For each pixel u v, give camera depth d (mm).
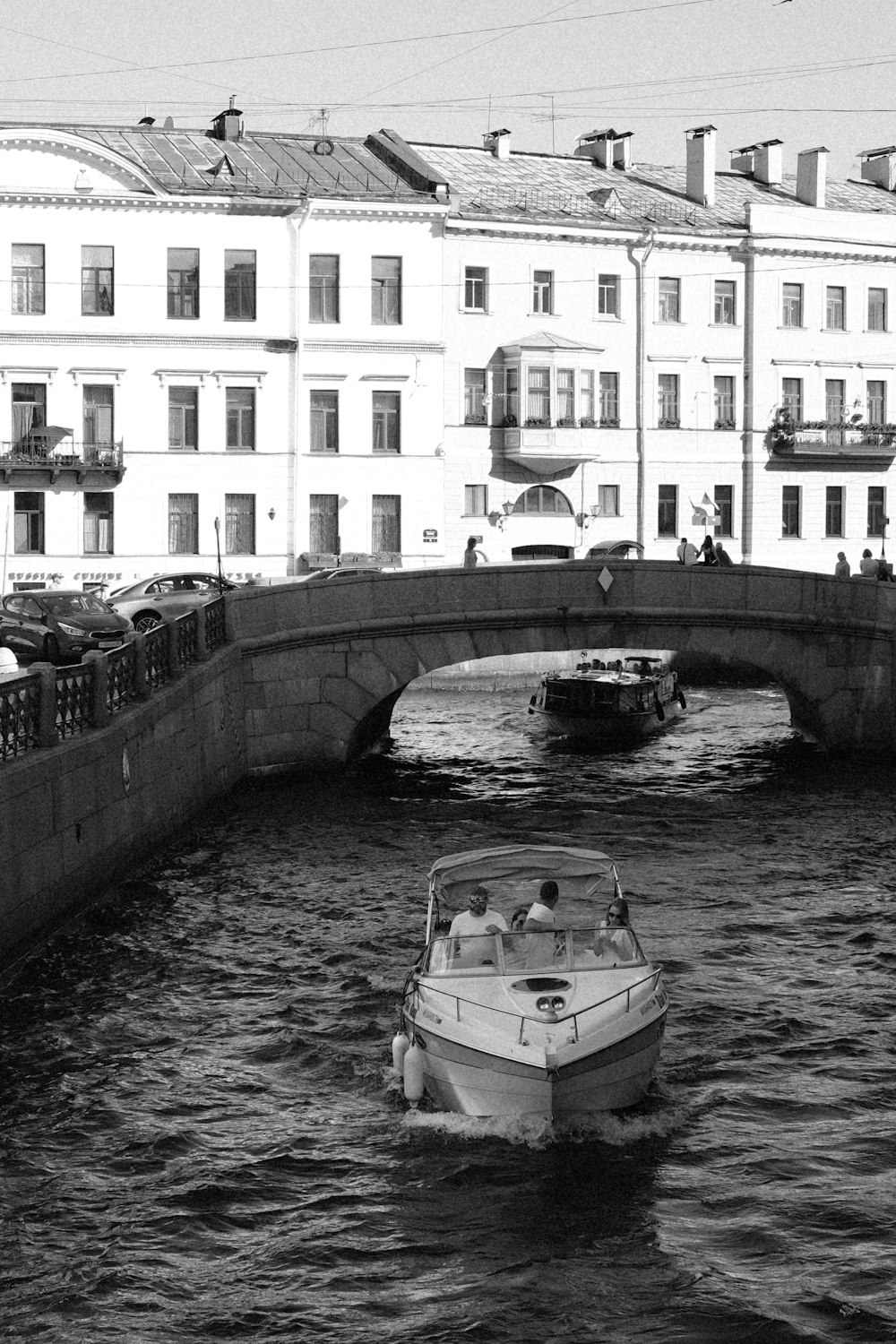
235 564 50312
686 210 57156
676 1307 11414
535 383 53375
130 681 23984
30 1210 12969
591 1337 11070
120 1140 14297
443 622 31188
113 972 18781
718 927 20969
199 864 24250
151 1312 11469
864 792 30609
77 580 48875
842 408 58000
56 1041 16578
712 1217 12828
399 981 18609
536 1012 14266
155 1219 12828
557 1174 13531
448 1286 11820
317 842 25953
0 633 34062
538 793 30859
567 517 54500
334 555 51000
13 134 47469
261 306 50094
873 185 64500
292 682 30656
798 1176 13484
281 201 49812
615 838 26609
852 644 33406
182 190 49125
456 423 52938
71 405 48969
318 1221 12820
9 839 18047
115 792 22141
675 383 55688
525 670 47844
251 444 50562
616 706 36500
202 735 27266
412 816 28344
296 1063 16109
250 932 20578
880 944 20125
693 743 37438
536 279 53625
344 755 31125
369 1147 14117
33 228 48219
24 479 48281
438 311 51844
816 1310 11344
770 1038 16750
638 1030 14086
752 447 56438
